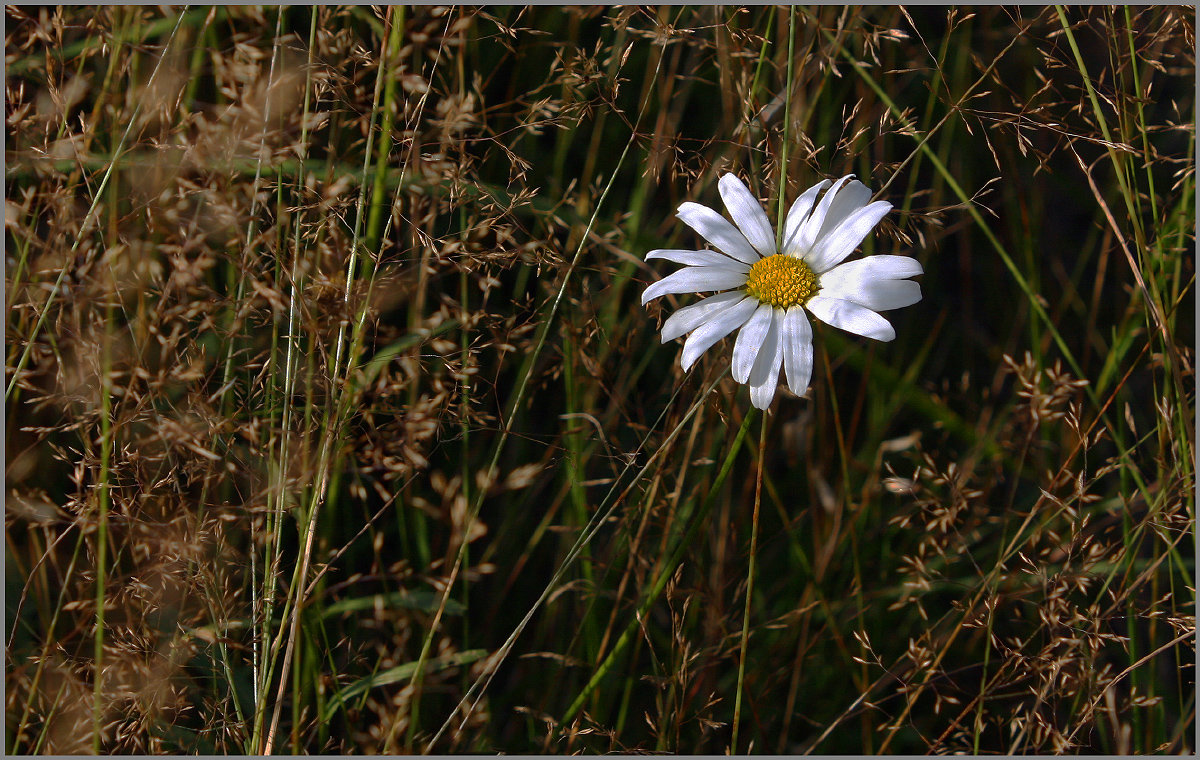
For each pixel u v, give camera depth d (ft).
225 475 2.21
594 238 2.31
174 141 2.25
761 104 2.31
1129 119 2.33
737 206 2.20
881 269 2.16
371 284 2.20
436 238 2.27
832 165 2.39
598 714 2.34
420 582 2.35
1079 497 2.25
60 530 2.32
